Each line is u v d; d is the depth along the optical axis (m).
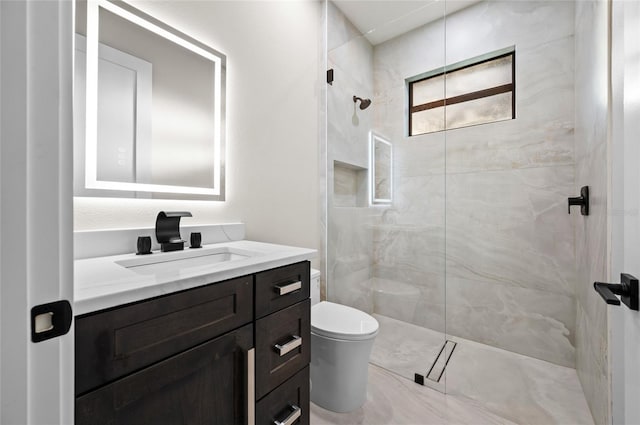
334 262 2.06
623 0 0.64
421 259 1.86
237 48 1.39
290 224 1.73
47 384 0.31
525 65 1.76
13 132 0.29
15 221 0.29
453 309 2.03
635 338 0.56
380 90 2.07
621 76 0.65
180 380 0.61
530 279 1.76
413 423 1.29
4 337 0.28
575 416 1.30
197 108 1.21
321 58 2.00
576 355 1.60
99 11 0.94
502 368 1.67
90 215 0.91
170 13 1.12
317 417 1.32
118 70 0.98
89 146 0.91
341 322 1.42
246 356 0.74
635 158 0.56
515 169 1.80
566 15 1.63
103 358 0.49
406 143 1.96
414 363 1.73
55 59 0.32
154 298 0.56
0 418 0.28
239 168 1.39
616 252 0.67
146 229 1.00
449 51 2.00
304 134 1.86
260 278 0.80
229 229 1.29
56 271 0.32
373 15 2.13
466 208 1.98
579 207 1.48
